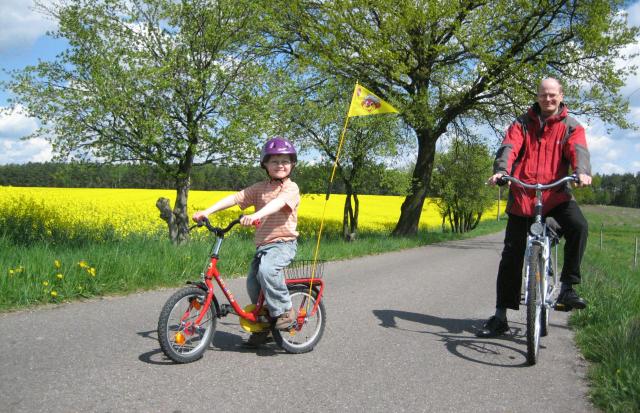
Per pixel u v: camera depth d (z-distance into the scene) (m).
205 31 11.69
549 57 19.69
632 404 3.31
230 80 12.13
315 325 4.62
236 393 3.45
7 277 5.96
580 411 3.36
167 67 11.04
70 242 9.75
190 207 18.75
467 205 37.25
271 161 4.31
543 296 4.66
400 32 19.03
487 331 5.23
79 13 11.17
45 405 3.08
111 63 10.89
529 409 3.37
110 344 4.39
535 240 4.61
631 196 144.12
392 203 42.16
